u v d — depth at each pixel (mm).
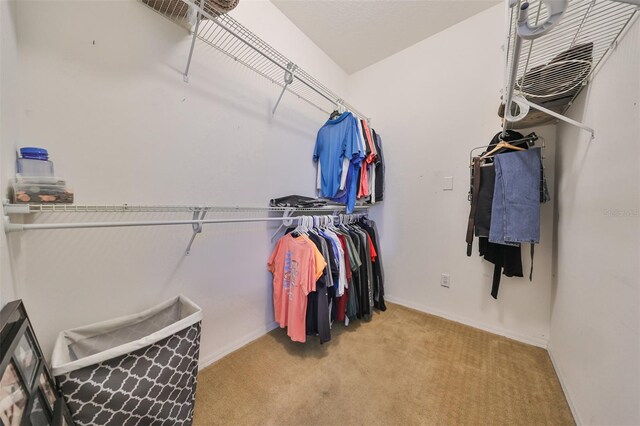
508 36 882
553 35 1106
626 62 836
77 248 991
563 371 1314
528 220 1425
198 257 1386
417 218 2252
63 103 928
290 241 1653
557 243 1520
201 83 1351
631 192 788
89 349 995
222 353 1527
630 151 801
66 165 943
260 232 1737
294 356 1551
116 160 1067
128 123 1095
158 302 1230
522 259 1734
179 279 1309
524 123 1634
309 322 1641
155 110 1178
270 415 1139
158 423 929
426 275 2209
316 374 1397
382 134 2463
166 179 1231
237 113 1539
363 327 1930
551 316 1604
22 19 837
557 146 1562
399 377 1383
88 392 779
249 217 1646
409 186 2295
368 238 2115
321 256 1525
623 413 779
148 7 1136
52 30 896
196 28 1120
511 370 1439
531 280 1702
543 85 1213
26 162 801
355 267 1894
